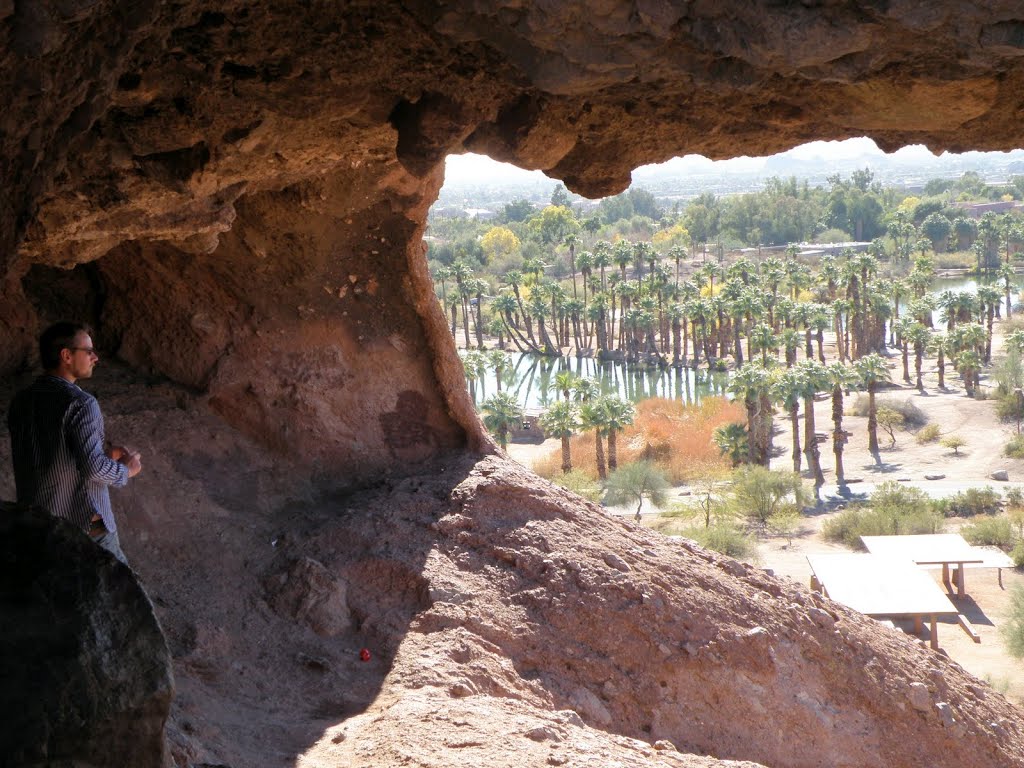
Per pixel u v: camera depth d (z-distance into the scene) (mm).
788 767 8008
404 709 6316
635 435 68750
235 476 9375
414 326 10367
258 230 9406
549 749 5957
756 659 8406
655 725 7672
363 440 10188
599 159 5969
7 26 3574
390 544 8500
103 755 3000
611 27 4043
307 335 10117
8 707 2859
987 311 104562
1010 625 35906
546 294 114000
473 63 4930
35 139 4102
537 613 8031
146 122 5227
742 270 109625
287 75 4898
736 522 52906
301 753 5883
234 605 7750
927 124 5152
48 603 3113
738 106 5383
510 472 9875
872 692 9102
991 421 71375
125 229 6523
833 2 3893
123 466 4996
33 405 4867
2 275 4488
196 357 9859
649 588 8414
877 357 67000
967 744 9273
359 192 9227
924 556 41594
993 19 3795
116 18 3941
